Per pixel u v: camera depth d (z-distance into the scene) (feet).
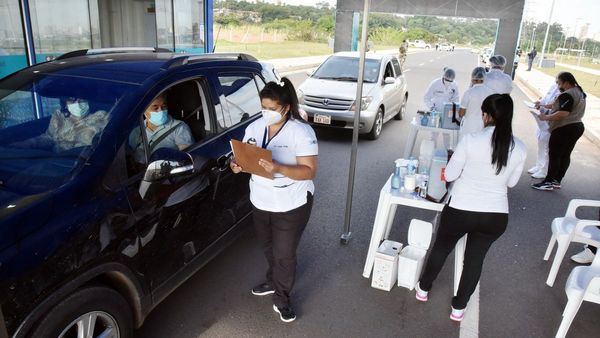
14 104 9.59
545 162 22.17
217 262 12.91
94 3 28.58
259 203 9.61
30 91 9.68
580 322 11.25
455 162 9.84
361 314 11.04
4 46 23.41
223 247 11.51
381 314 11.09
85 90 9.37
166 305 10.93
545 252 14.83
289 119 9.02
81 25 27.86
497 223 9.87
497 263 13.99
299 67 71.00
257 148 8.40
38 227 6.75
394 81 29.58
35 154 8.32
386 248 12.39
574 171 24.49
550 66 110.11
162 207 8.86
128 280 8.16
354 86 28.22
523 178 22.52
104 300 7.57
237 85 12.68
